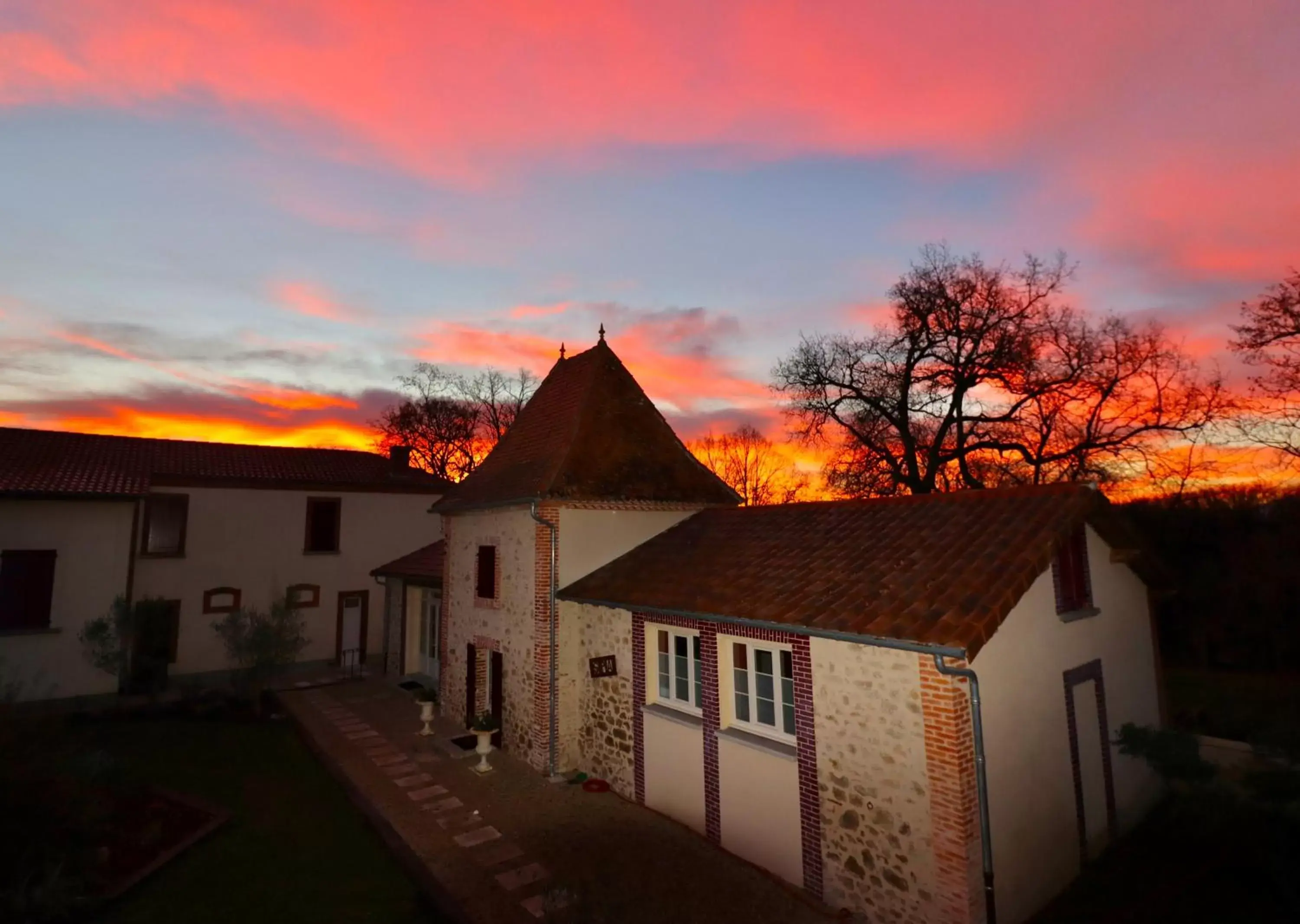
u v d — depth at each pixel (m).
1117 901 7.87
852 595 8.03
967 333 25.02
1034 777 7.84
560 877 8.39
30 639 16.39
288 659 17.58
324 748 13.62
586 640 12.26
